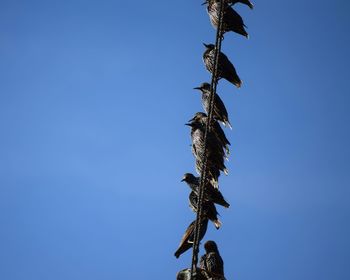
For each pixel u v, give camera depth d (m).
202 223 20.62
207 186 20.73
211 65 23.48
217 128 22.84
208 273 20.77
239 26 23.98
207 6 24.67
